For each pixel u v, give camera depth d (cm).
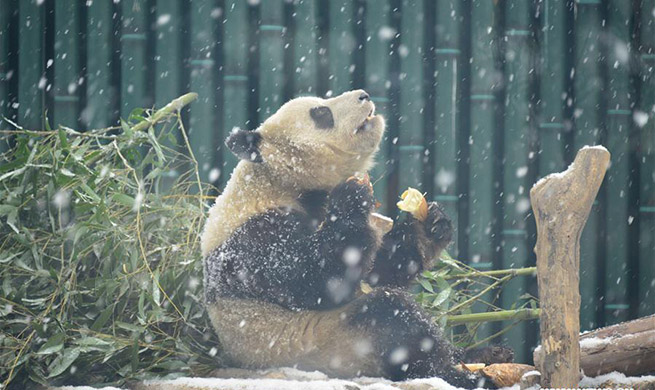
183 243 881
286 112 849
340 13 1272
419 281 981
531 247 1283
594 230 1261
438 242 916
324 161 836
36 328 781
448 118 1263
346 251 762
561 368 653
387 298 777
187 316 844
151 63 1295
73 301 822
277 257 773
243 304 787
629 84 1269
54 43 1252
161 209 902
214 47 1269
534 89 1302
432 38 1320
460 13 1279
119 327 829
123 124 927
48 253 857
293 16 1286
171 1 1253
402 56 1269
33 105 1223
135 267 832
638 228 1271
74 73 1245
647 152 1255
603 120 1278
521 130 1265
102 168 883
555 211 661
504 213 1259
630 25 1275
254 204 813
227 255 786
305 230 792
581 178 659
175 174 1222
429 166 1306
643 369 718
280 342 776
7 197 860
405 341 758
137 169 927
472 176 1259
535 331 1248
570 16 1307
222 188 1246
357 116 835
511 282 1234
